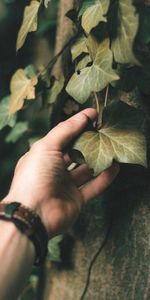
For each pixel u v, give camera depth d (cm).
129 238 61
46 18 108
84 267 67
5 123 76
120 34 52
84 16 55
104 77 54
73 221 56
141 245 60
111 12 52
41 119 95
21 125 92
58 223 54
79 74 56
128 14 51
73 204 55
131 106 54
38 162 54
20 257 50
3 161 133
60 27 69
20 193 53
